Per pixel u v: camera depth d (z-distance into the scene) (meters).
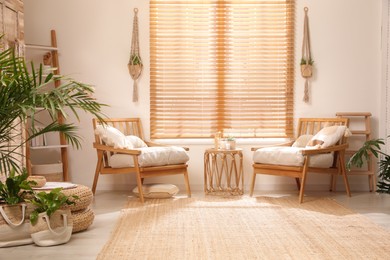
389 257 3.36
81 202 4.04
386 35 6.18
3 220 3.65
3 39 4.64
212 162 5.89
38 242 3.66
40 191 4.05
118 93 6.20
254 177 5.70
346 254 3.42
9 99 3.20
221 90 6.24
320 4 6.20
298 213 4.74
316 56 6.24
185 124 6.25
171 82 6.22
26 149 5.59
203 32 6.23
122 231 4.05
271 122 6.27
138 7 6.16
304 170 5.27
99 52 6.17
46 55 5.97
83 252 3.51
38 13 6.11
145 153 5.36
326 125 6.04
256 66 6.25
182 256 3.39
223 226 4.22
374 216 4.64
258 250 3.52
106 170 5.57
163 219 4.48
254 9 6.21
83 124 6.16
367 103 6.26
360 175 6.25
